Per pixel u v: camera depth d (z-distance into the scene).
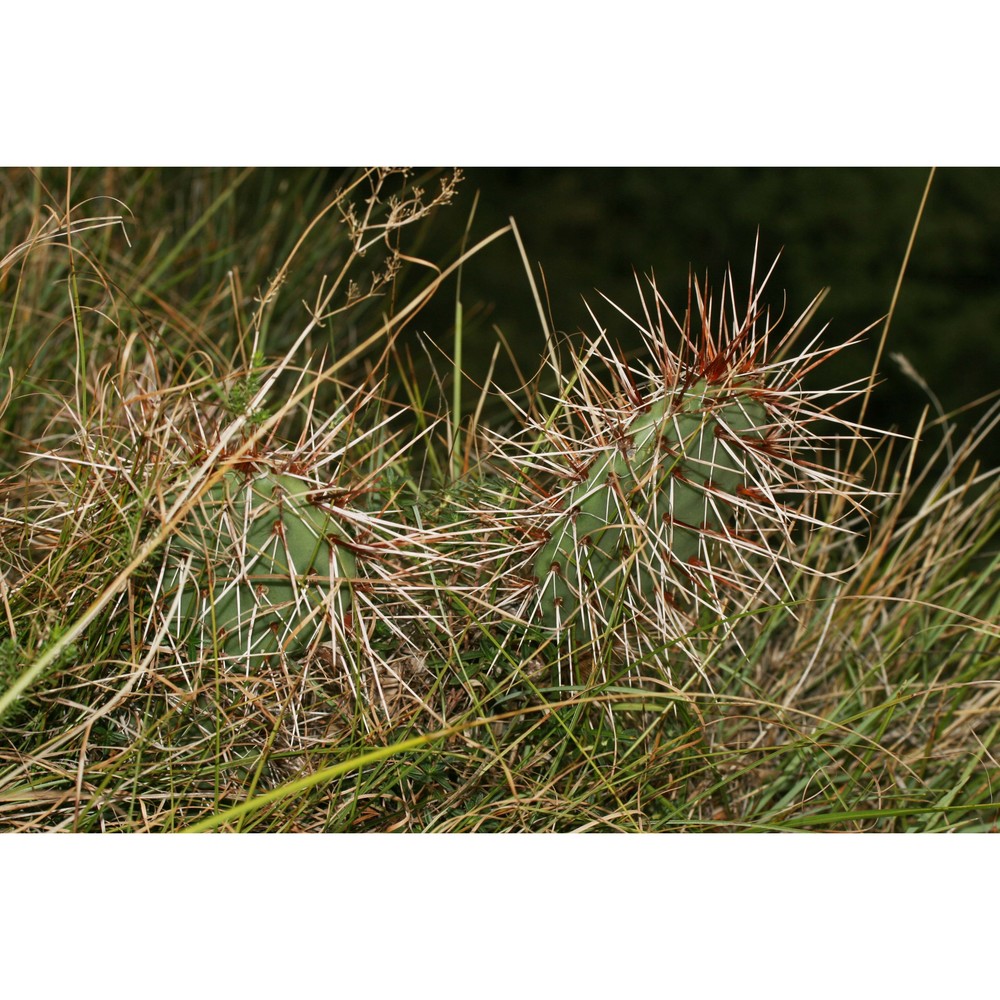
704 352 0.99
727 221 2.32
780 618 1.18
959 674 1.15
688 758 1.01
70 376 1.28
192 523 0.98
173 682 1.00
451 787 1.02
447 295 2.16
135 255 1.44
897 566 1.21
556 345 1.08
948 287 2.22
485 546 1.04
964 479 1.92
